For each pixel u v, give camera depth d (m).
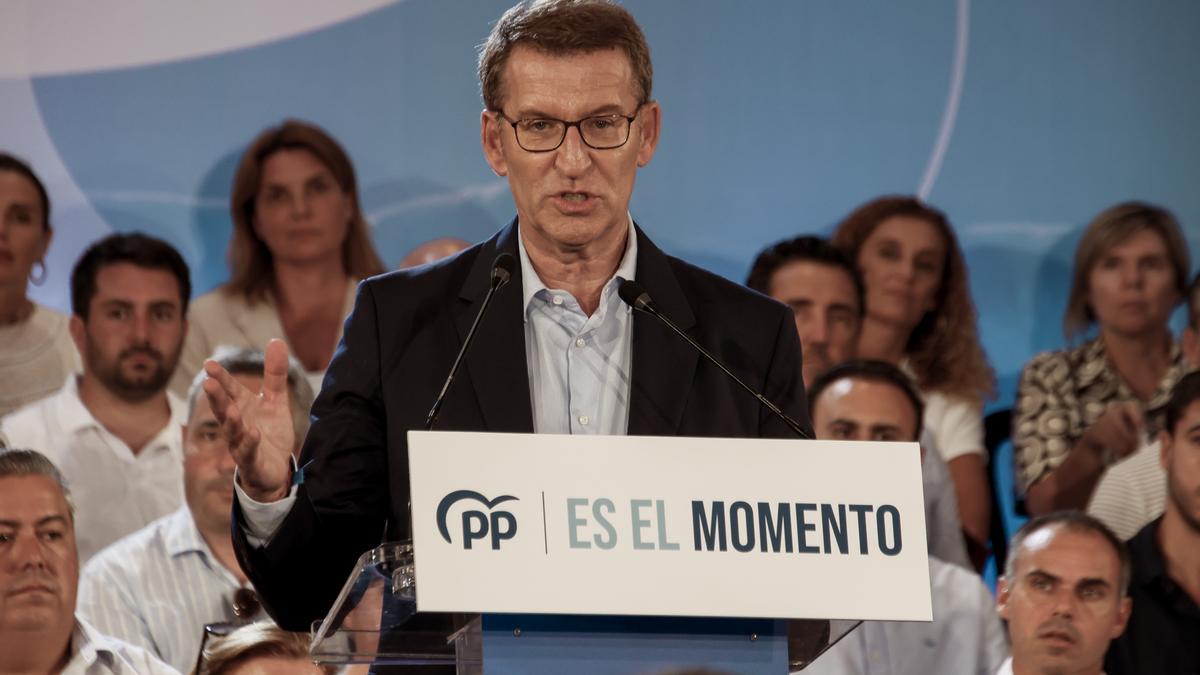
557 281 6.07
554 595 4.42
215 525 10.03
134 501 10.03
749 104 11.73
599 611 4.44
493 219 11.21
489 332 5.94
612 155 5.73
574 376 6.03
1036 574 10.83
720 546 4.58
